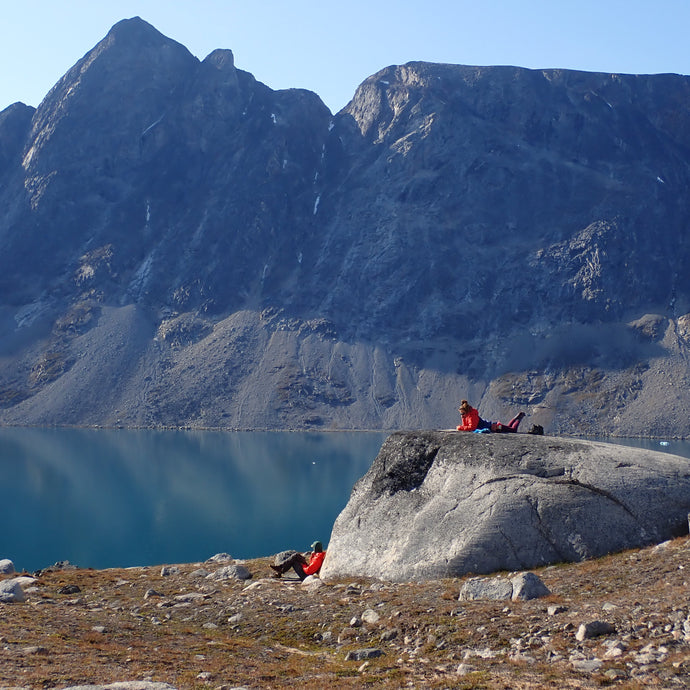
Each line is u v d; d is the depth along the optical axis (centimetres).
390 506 2442
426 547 2245
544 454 2316
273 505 11112
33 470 14888
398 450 2541
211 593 2252
